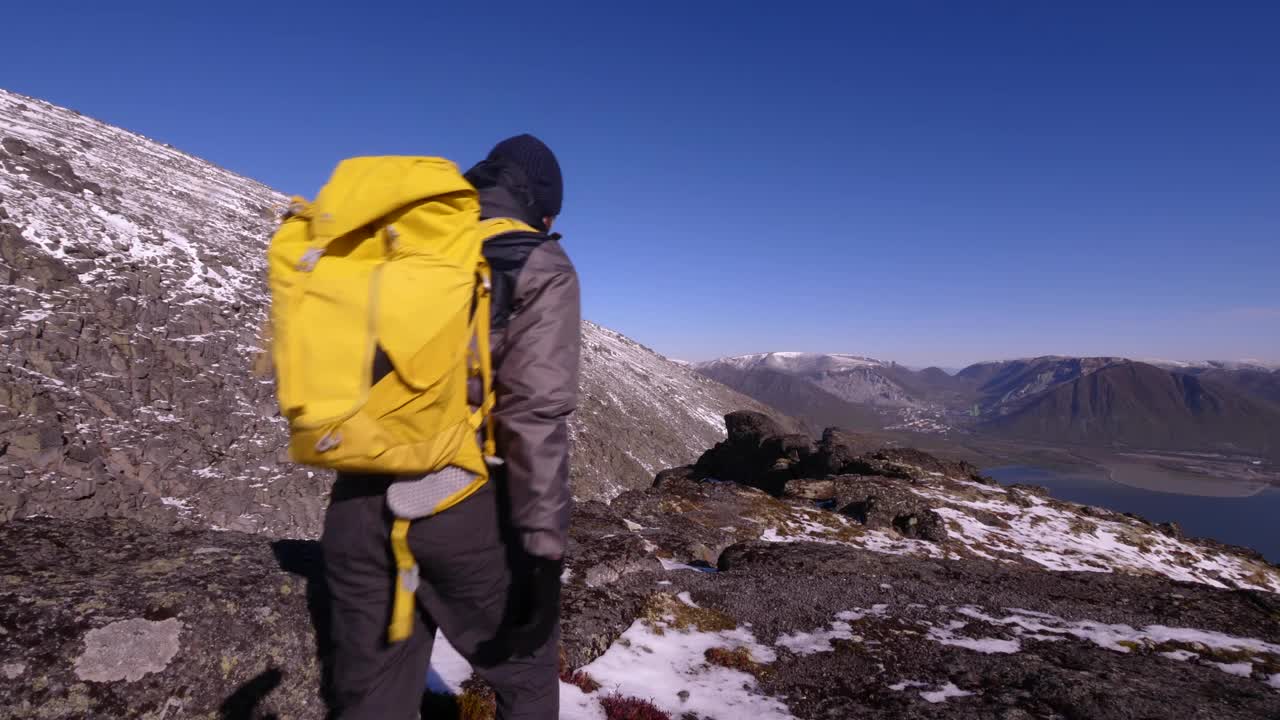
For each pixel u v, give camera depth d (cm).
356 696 195
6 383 3619
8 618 238
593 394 13888
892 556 1010
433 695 365
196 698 260
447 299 147
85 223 5941
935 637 612
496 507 185
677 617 612
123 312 5069
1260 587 2845
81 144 9288
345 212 154
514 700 209
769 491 3934
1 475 3244
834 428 4288
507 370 164
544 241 174
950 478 3725
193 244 6981
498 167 197
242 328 5928
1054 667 528
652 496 2248
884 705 457
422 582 186
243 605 283
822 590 743
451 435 159
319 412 142
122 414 4281
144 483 3947
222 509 4147
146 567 302
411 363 144
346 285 145
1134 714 433
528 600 196
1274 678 572
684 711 448
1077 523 3152
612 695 447
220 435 4703
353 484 179
